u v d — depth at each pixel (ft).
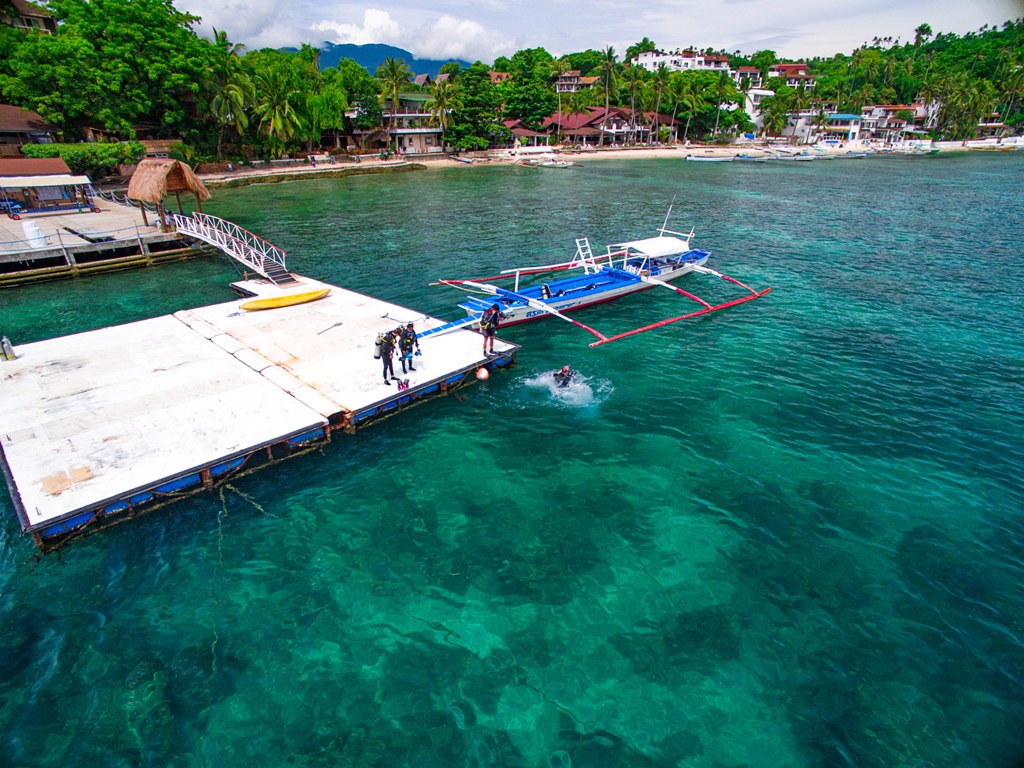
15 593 43.29
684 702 35.96
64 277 119.55
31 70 198.18
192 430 57.52
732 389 74.43
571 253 140.87
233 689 36.60
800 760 32.68
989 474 57.82
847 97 567.59
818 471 58.34
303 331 82.43
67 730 33.99
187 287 114.62
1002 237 163.02
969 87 529.45
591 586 44.47
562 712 35.35
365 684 36.99
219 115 249.96
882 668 38.14
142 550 47.37
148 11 223.30
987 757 32.78
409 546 48.29
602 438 63.62
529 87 401.29
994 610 42.52
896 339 90.63
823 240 159.43
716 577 45.42
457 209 200.95
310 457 59.26
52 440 55.42
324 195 232.53
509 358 78.69
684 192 248.11
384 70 370.32
